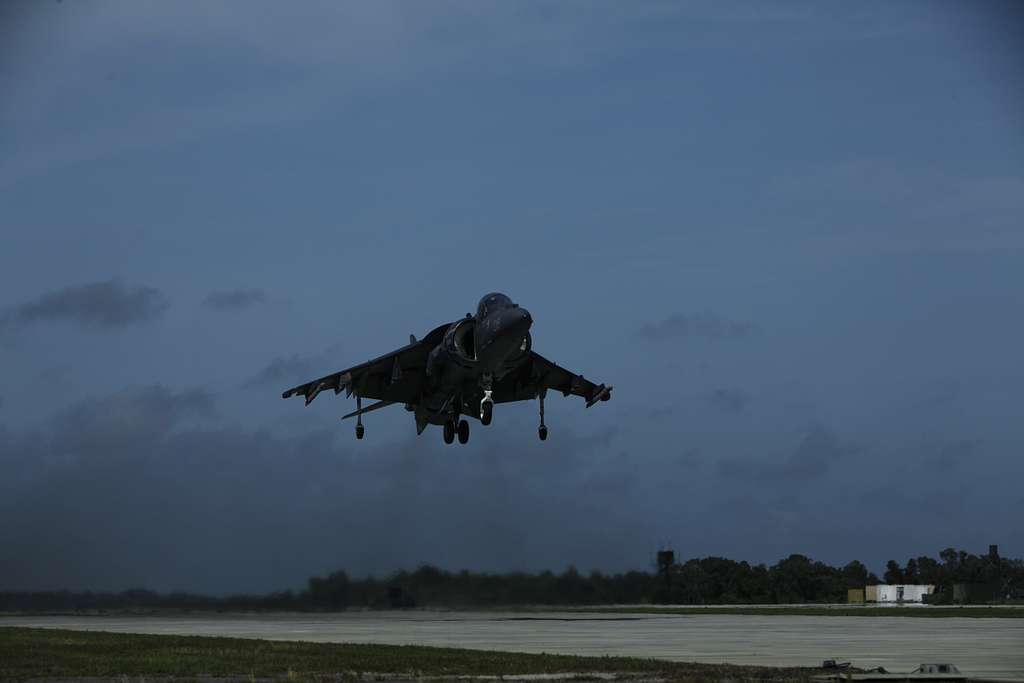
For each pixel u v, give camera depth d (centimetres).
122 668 4791
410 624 9950
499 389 7569
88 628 9050
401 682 4206
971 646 6247
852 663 5022
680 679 4219
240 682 4269
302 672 4578
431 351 7125
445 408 7394
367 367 7275
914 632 7944
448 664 4912
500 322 6297
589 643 6694
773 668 4588
